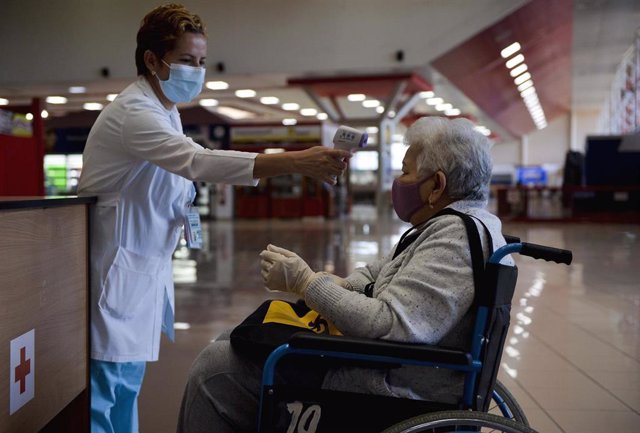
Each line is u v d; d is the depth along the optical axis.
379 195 21.44
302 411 1.66
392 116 21.17
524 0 13.52
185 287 7.08
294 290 1.80
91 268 2.20
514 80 23.17
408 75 16.03
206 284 7.29
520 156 46.47
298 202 23.80
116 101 2.16
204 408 1.81
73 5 15.31
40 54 15.88
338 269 8.61
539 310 5.80
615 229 15.74
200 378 1.83
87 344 2.18
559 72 25.72
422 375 1.72
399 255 1.87
